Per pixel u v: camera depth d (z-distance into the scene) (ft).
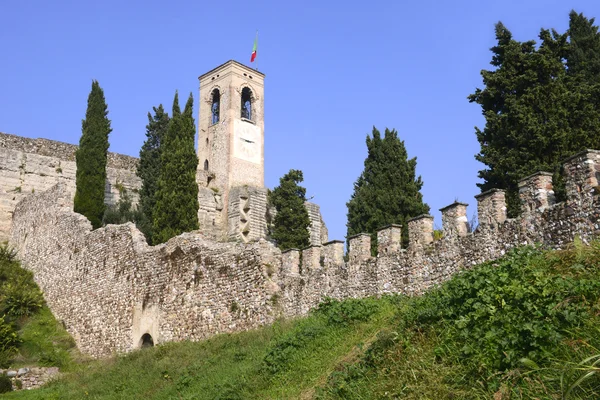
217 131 219.41
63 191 148.46
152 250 113.50
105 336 118.73
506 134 92.94
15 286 140.97
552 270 49.24
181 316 104.01
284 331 77.97
